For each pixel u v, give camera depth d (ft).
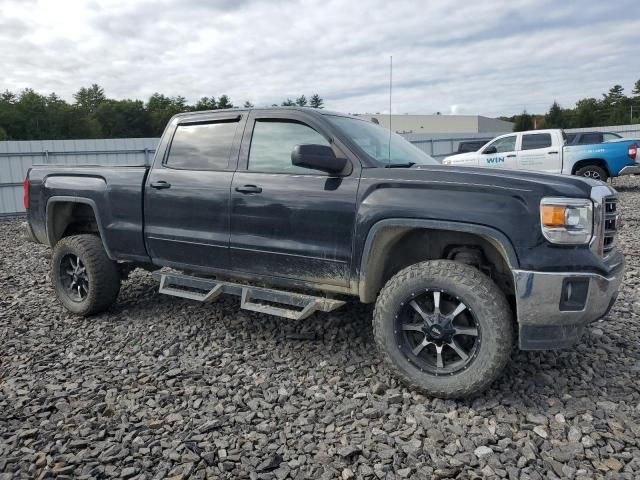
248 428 9.56
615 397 10.41
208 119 14.12
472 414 9.85
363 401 10.48
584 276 9.50
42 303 17.95
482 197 10.00
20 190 55.42
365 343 13.50
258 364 12.40
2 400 10.76
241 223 12.78
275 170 12.57
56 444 9.05
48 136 277.64
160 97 385.50
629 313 15.31
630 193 49.65
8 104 283.38
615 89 377.71
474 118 265.34
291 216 11.97
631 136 105.70
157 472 8.25
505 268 10.96
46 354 13.37
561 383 11.00
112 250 15.40
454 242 11.30
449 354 10.98
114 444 9.03
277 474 8.16
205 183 13.42
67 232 17.87
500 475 8.05
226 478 8.11
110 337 14.46
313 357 12.73
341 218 11.30
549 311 9.54
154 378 11.68
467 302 10.00
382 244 11.11
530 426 9.41
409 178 10.73
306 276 12.04
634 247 24.52
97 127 300.20
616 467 8.17
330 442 9.02
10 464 8.50
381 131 14.06
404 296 10.56
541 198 9.61
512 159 48.52
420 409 10.08
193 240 13.66
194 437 9.21
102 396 10.87
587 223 9.72
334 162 11.20
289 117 12.64
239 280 13.99
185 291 14.17
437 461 8.39
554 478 7.97
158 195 14.28
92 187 15.57
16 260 26.94
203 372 12.01
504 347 9.82
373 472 8.17
